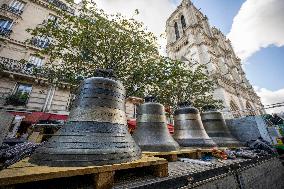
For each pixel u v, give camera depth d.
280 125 8.23
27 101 15.34
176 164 4.06
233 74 42.72
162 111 5.50
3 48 16.41
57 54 9.02
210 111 8.20
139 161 2.63
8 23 17.95
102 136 2.74
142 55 9.62
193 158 5.02
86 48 8.52
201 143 5.70
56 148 2.44
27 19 19.14
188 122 6.45
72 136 2.62
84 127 2.78
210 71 30.97
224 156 4.96
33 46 17.66
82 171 2.02
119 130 3.06
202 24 43.00
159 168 2.79
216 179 3.19
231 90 33.41
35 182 2.29
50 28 8.41
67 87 16.80
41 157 2.36
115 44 8.84
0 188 1.58
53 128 10.28
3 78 15.12
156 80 9.48
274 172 5.61
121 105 3.50
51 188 2.20
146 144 4.66
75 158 2.29
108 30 8.62
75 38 8.11
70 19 8.55
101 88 3.32
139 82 9.55
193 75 12.77
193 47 35.97
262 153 5.85
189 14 41.62
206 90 14.47
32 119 12.27
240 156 5.27
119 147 2.72
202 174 2.96
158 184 2.30
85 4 8.73
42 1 20.72
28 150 3.58
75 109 3.10
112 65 8.72
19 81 15.55
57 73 9.49
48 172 1.83
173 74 9.46
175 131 6.68
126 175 2.81
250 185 4.07
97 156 2.39
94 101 3.13
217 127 7.64
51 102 16.11
